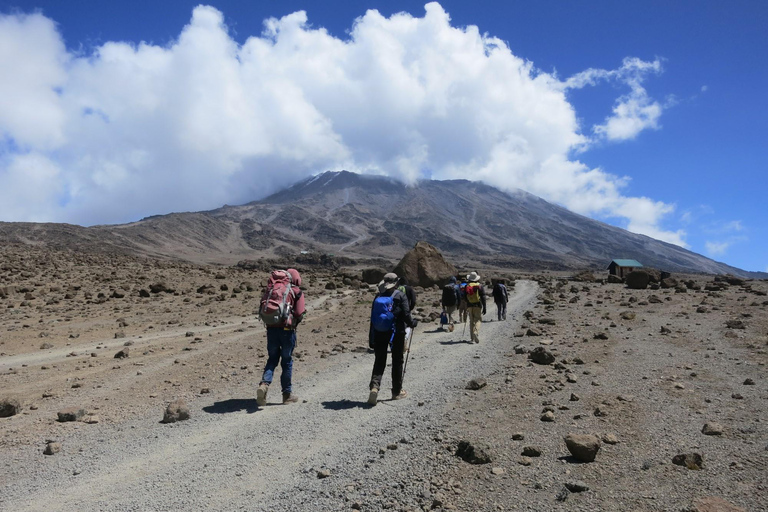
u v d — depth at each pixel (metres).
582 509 4.07
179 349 12.97
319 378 9.66
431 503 4.29
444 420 6.57
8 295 22.44
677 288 29.33
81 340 14.53
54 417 7.24
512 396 7.62
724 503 3.92
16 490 4.79
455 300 16.12
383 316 7.78
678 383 7.89
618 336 13.31
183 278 31.84
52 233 162.50
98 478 5.05
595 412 6.59
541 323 16.59
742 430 5.70
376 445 5.78
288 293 7.77
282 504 4.40
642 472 4.72
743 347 11.00
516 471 4.88
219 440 6.12
